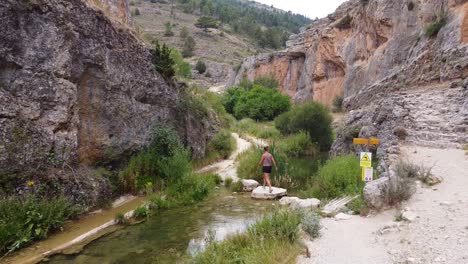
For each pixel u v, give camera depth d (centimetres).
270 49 12431
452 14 2102
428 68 2155
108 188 1117
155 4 13938
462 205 654
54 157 973
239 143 2750
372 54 3338
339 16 4797
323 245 608
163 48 1639
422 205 698
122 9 1667
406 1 2792
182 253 717
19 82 925
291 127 2972
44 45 989
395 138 1235
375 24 3250
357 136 1641
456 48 1878
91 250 751
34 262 691
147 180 1264
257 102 4672
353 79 3653
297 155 2492
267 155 1295
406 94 1861
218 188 1402
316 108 2834
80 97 1111
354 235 639
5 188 828
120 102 1267
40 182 904
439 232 565
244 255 589
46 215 847
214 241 690
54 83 1001
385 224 652
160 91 1561
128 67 1344
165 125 1549
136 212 1000
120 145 1252
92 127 1148
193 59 9425
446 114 1353
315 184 1213
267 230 687
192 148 1805
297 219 719
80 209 972
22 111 916
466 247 497
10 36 914
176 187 1238
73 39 1073
